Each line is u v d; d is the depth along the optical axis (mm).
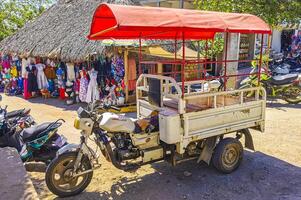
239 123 5152
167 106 5102
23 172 4320
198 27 4387
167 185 4734
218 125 4902
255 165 5359
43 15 16219
